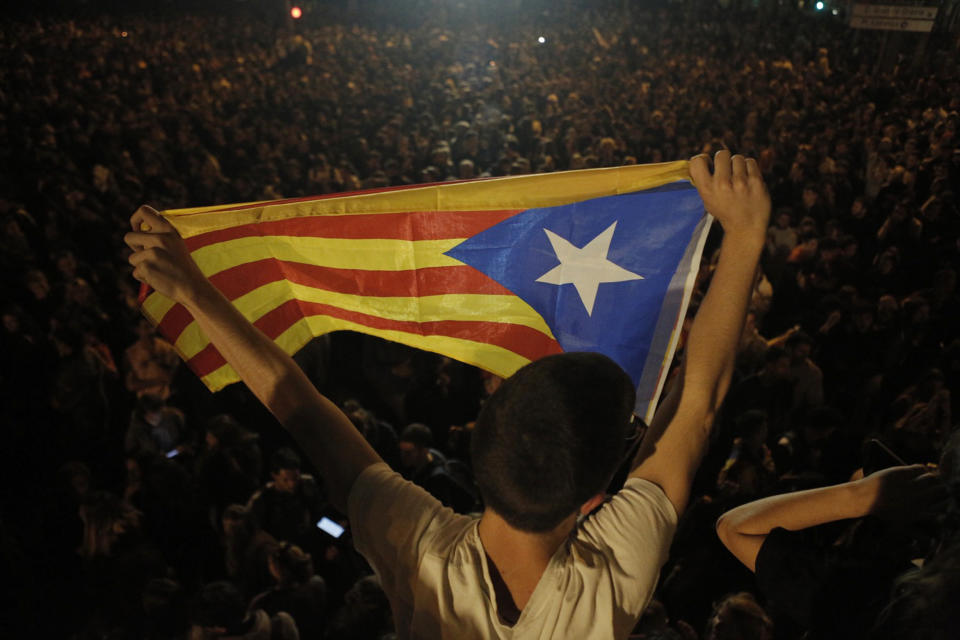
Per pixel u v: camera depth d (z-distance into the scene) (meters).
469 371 7.17
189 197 12.27
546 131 16.80
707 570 4.70
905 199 9.97
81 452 6.79
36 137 14.25
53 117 16.06
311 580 4.57
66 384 6.57
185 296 1.24
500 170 13.21
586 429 0.96
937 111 13.46
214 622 3.80
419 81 22.53
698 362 1.18
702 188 1.22
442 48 29.08
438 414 7.07
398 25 36.47
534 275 1.62
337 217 1.65
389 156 15.05
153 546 4.73
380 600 4.20
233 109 18.62
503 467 0.97
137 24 33.19
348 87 20.83
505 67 25.44
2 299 8.16
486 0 37.53
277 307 1.77
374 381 7.39
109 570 5.02
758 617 3.18
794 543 1.34
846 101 16.44
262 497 5.20
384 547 1.08
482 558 1.04
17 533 6.05
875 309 7.68
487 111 18.72
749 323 6.82
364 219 1.63
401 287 1.67
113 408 7.01
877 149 12.05
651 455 1.15
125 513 5.09
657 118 16.17
